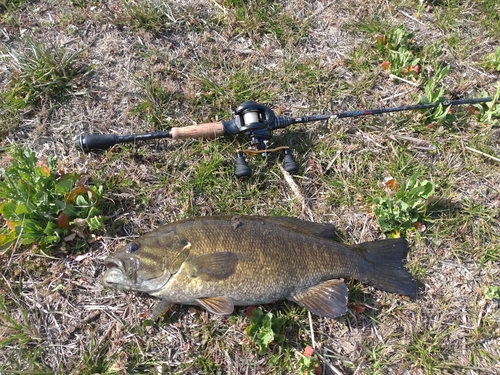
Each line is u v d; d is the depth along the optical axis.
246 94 1.01
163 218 0.86
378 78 1.06
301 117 0.92
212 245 0.70
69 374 0.72
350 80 1.06
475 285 0.84
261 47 1.09
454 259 0.86
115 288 0.72
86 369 0.72
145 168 0.90
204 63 1.05
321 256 0.73
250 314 0.76
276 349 0.75
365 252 0.77
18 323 0.74
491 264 0.86
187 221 0.72
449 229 0.88
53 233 0.79
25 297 0.77
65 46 1.03
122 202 0.86
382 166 0.95
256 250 0.70
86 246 0.81
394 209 0.85
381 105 1.04
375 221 0.88
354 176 0.93
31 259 0.79
